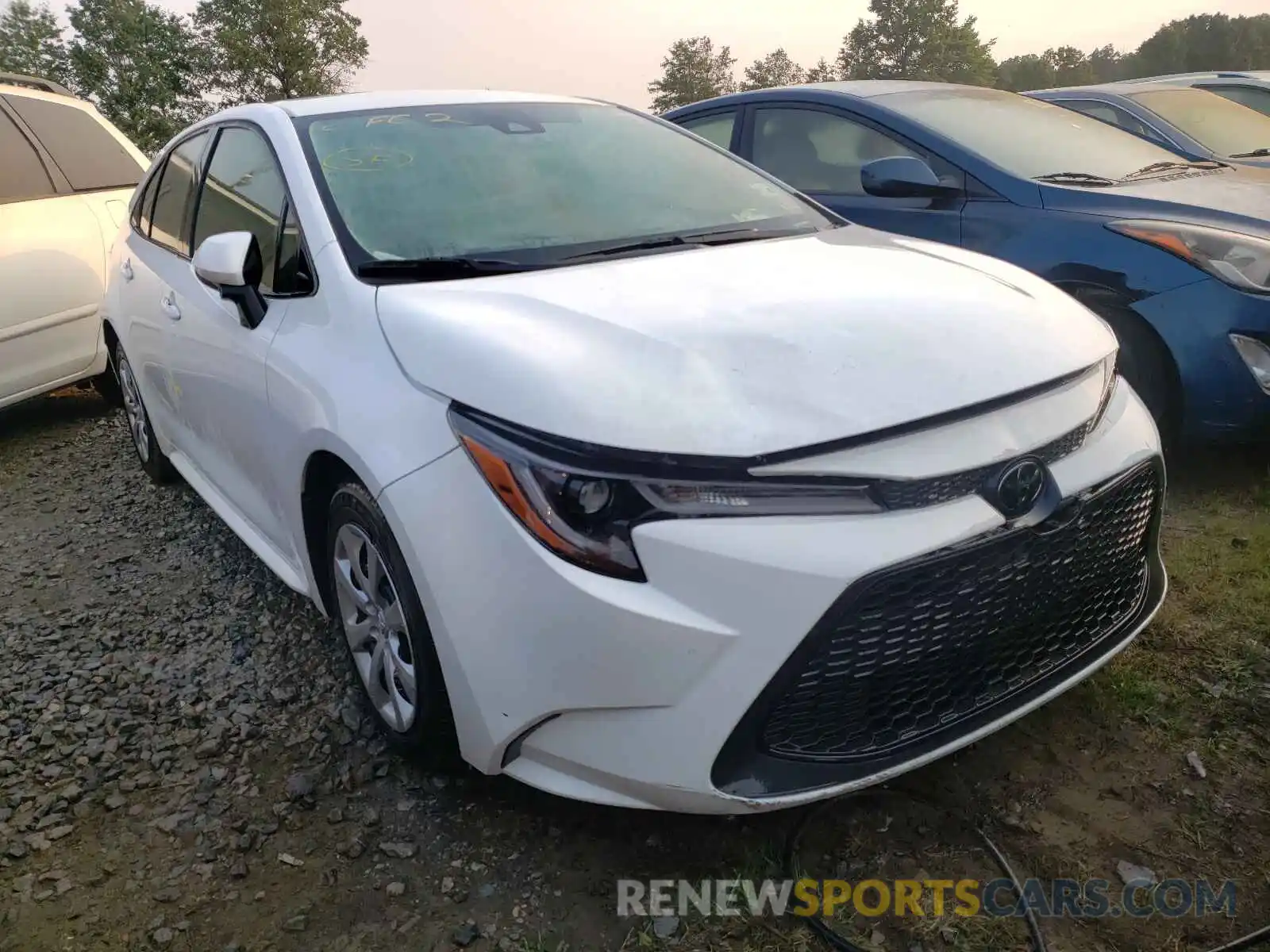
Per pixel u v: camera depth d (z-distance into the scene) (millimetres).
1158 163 4422
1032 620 2021
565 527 1810
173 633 3229
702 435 1774
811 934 1910
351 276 2447
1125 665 2643
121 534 4105
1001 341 2100
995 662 2014
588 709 1860
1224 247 3385
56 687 2943
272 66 53031
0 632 3303
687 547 1753
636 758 1843
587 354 1951
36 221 5180
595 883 2064
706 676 1767
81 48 48906
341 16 55219
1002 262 2779
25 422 5883
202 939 1986
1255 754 2303
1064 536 2008
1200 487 3693
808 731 1857
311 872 2145
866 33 77062
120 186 5879
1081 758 2338
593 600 1781
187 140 3869
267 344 2639
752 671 1757
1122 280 3533
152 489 4613
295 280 2666
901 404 1857
